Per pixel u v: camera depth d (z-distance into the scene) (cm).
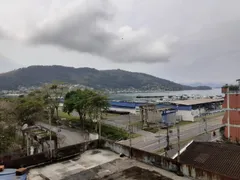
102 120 5094
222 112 6744
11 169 774
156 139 3728
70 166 877
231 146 1831
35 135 2148
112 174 786
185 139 3656
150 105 5294
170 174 760
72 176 782
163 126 4703
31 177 778
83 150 1048
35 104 3494
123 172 799
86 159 952
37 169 853
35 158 880
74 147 1011
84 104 4259
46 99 5078
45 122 4694
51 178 770
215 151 1745
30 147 2192
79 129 4334
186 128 4647
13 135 2923
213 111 6569
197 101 6675
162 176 746
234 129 2995
